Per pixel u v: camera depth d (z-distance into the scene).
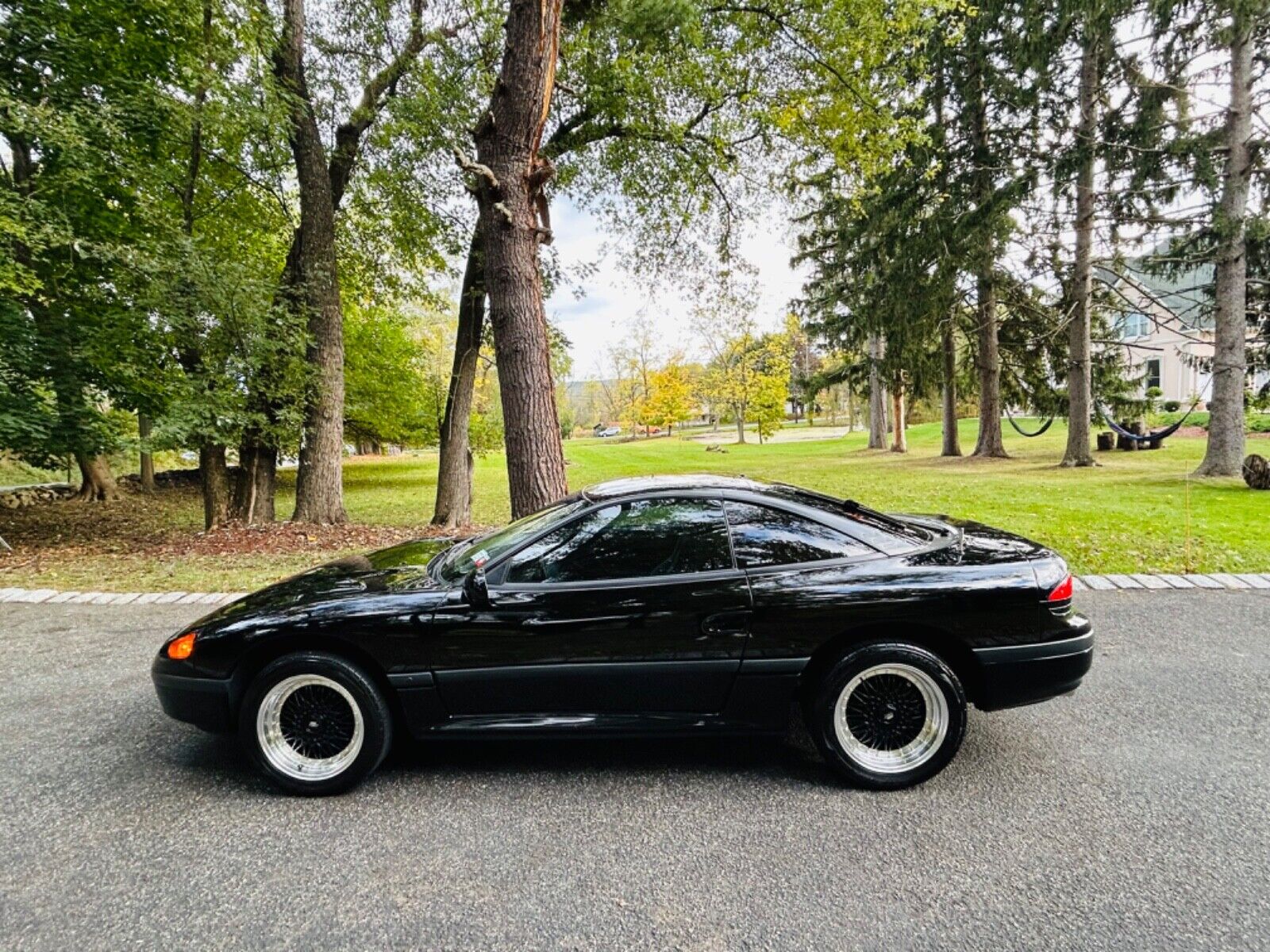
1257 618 4.64
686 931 1.88
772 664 2.71
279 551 8.12
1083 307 15.85
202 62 8.17
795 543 2.83
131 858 2.27
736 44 8.92
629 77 8.36
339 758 2.72
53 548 8.62
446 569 3.11
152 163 8.77
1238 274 12.48
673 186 10.65
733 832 2.38
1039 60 13.77
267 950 1.83
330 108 9.98
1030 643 2.70
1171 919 1.89
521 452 6.14
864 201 17.25
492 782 2.78
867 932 1.86
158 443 8.24
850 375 23.61
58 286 8.86
